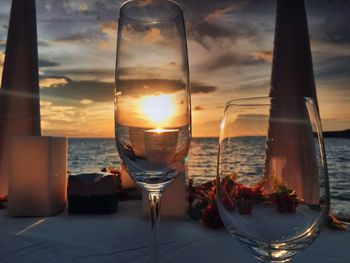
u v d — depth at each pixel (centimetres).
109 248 30
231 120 19
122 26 22
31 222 40
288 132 18
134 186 56
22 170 43
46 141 43
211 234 33
